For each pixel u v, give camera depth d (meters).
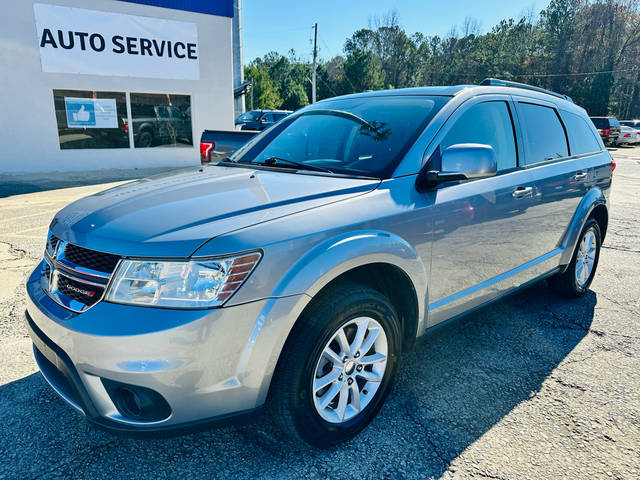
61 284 1.95
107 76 12.05
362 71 70.94
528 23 80.81
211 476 2.00
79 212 2.18
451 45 88.62
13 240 5.48
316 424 2.04
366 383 2.32
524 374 2.89
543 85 67.50
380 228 2.17
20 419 2.34
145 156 13.12
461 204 2.57
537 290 4.41
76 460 2.07
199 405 1.76
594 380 2.83
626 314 3.86
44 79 11.34
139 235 1.81
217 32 13.29
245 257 1.76
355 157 2.64
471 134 2.81
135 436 1.76
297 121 3.34
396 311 2.52
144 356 1.66
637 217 8.18
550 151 3.53
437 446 2.21
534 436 2.30
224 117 14.00
